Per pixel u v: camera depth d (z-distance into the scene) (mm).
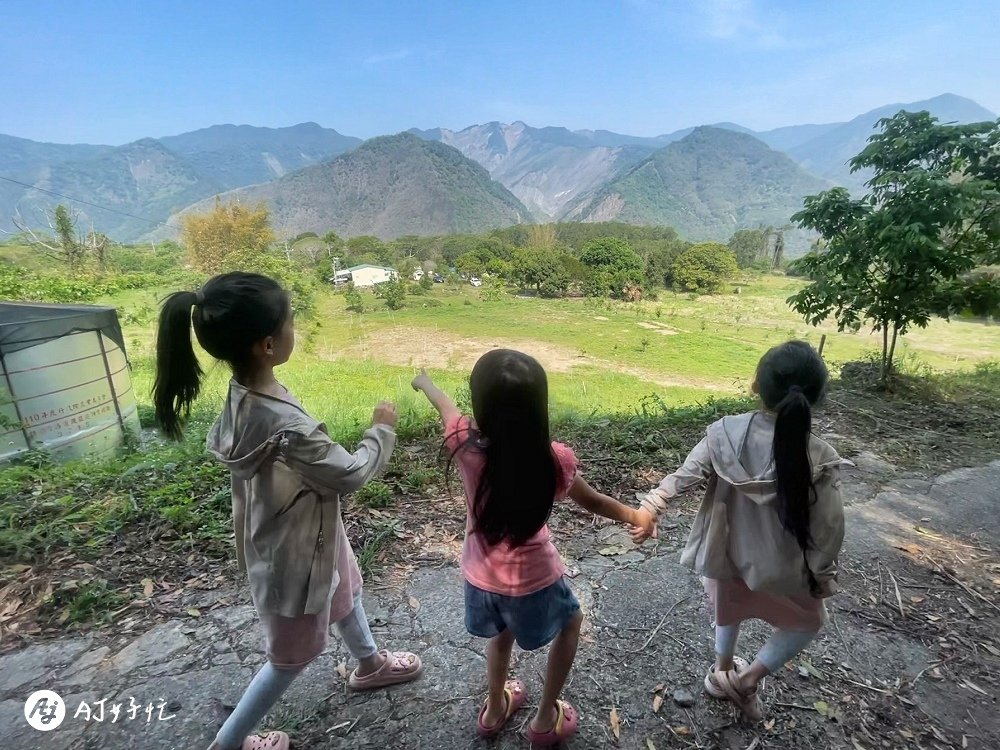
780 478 1569
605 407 9406
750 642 2348
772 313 47375
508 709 1913
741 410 5730
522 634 1611
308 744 1812
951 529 3504
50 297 25547
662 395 16391
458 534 3201
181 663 2170
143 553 2900
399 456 4340
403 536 3150
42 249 42906
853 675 2215
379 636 2336
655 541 3186
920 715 2035
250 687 1649
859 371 7562
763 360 1694
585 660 2236
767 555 1697
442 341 32188
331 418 7121
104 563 2799
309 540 1546
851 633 2467
